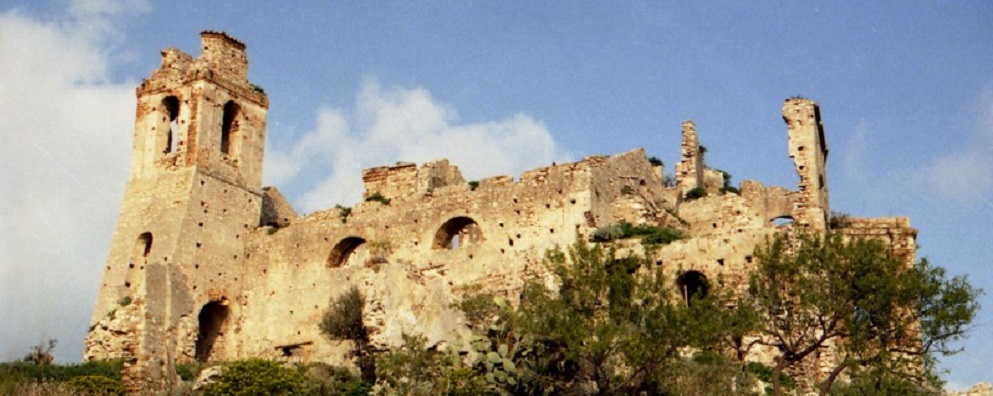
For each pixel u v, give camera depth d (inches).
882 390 1856.5
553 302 1898.4
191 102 2933.1
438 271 2709.2
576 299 1921.8
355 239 2866.6
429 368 2096.5
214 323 2888.8
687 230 2815.0
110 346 2603.3
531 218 2632.9
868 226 2726.4
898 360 1884.8
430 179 2896.2
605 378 1856.5
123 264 2847.0
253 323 2878.9
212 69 2972.4
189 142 2901.1
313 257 2871.6
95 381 2331.4
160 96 2979.8
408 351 2162.9
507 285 2603.3
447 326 2427.4
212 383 2252.7
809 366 2176.4
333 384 2236.7
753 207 2906.0
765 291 1973.4
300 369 2372.0
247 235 2967.5
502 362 1968.5
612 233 2532.0
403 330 2331.4
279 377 2193.7
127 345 2605.8
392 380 2103.8
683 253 2407.7
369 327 2324.1
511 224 2655.0
